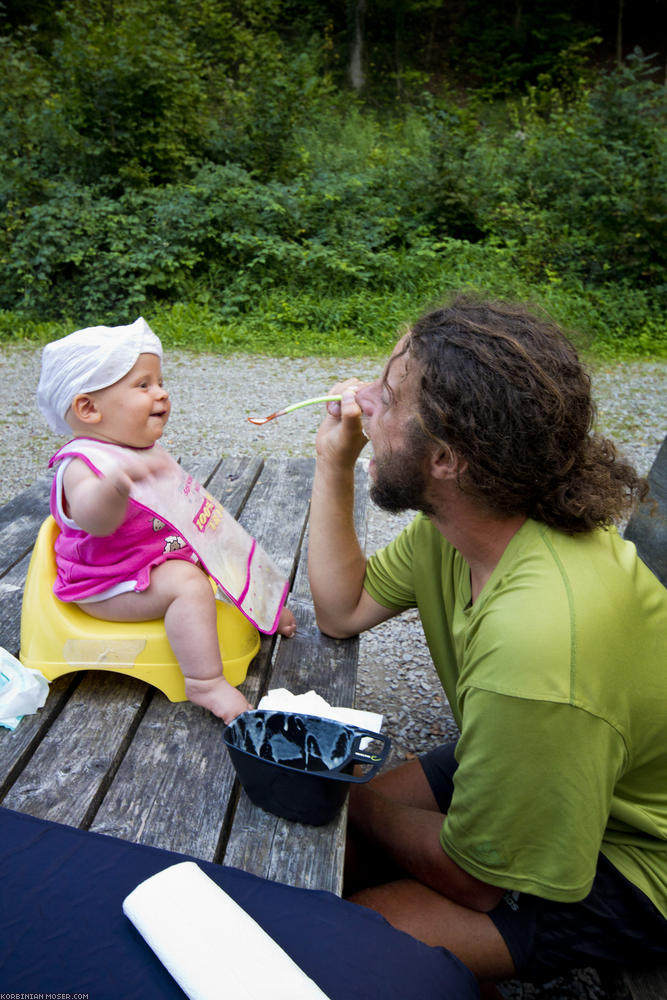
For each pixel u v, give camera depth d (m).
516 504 1.24
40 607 1.67
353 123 13.29
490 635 1.19
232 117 11.08
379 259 9.20
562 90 17.58
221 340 8.13
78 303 8.69
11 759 1.45
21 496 2.71
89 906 1.07
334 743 1.36
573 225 10.11
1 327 8.32
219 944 0.95
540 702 1.12
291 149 10.82
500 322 1.22
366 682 3.07
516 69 19.64
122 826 1.30
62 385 1.56
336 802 1.29
